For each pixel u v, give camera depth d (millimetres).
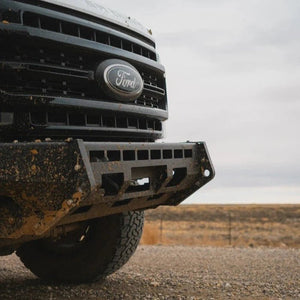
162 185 4074
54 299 4645
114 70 3871
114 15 4152
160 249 9984
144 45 4410
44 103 3479
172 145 4121
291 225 42156
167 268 6996
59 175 3191
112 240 4852
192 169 4375
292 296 4996
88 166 3178
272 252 9773
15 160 3244
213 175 4441
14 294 4832
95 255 4957
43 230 3312
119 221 4812
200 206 87625
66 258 5129
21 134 3445
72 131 3662
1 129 3350
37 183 3230
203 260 8133
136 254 8891
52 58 3584
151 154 3920
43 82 3512
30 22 3490
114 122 3971
